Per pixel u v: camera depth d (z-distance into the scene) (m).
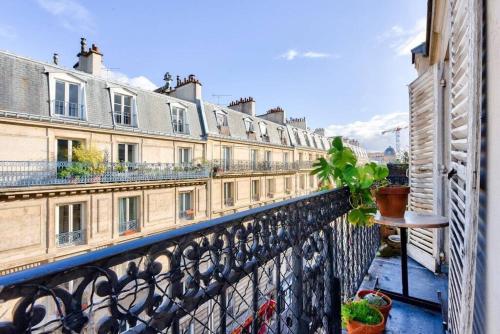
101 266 0.64
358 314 2.15
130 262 0.71
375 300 2.36
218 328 1.00
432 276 3.34
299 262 1.57
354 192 2.50
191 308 0.86
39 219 9.52
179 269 0.83
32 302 0.53
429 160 3.44
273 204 1.37
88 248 10.79
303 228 1.63
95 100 11.73
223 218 1.02
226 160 18.39
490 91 1.00
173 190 14.04
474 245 1.16
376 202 2.72
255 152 21.64
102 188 11.10
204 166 15.93
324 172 2.49
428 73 3.43
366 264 3.47
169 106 14.97
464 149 1.80
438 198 3.14
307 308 1.70
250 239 1.19
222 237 1.02
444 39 3.12
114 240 11.59
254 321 1.22
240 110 22.70
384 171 2.46
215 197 16.86
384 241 4.73
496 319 0.95
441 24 3.33
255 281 1.19
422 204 3.62
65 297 0.58
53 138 10.31
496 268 0.95
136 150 13.20
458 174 1.89
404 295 2.77
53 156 10.29
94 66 12.84
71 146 11.03
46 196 9.67
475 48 1.11
